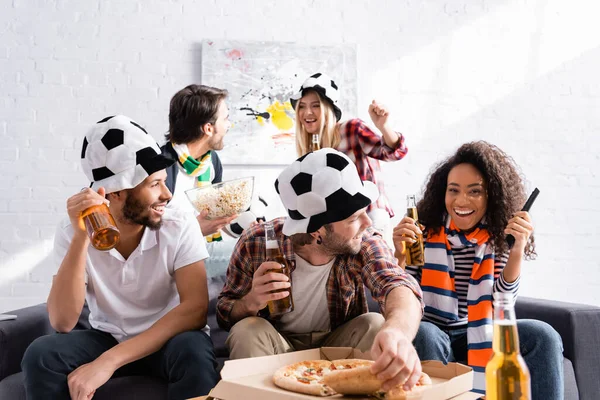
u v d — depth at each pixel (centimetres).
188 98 292
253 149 387
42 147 380
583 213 417
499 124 416
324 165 156
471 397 114
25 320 207
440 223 233
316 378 120
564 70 423
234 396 121
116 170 177
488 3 419
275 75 393
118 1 389
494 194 223
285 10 400
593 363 214
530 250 233
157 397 177
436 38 414
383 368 111
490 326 212
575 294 412
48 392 165
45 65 382
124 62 387
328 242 161
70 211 164
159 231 190
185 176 295
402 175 405
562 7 425
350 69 400
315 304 183
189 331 178
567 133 421
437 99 412
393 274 167
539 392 193
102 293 188
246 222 255
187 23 393
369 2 409
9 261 374
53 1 385
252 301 171
